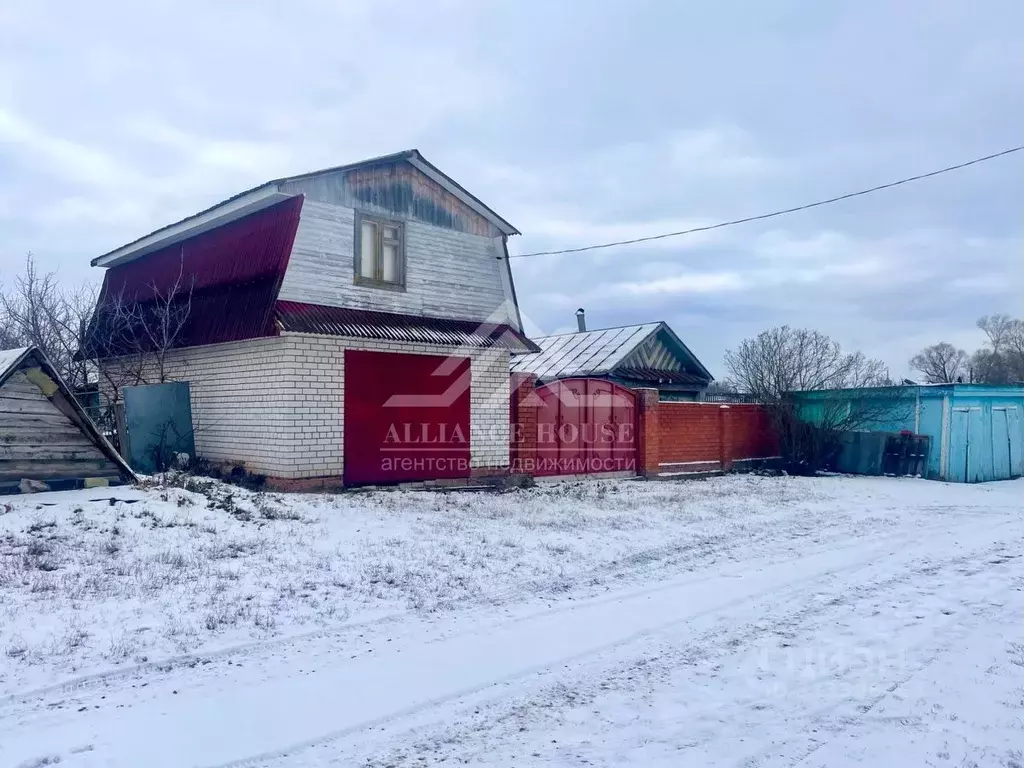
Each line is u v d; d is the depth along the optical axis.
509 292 15.77
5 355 10.27
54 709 4.69
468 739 4.53
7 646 5.48
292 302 12.17
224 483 12.35
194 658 5.63
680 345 26.50
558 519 11.80
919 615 7.29
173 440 13.38
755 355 22.62
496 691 5.29
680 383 25.88
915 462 20.39
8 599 6.38
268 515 10.17
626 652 6.16
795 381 21.59
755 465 21.20
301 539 9.14
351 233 13.22
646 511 13.07
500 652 6.08
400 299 13.88
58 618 6.08
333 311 12.62
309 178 12.57
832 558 10.00
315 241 12.66
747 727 4.72
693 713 4.95
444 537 9.94
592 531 11.10
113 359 15.72
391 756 4.29
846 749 4.41
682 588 8.31
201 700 4.94
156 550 8.16
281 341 12.21
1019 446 22.02
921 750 4.40
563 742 4.50
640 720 4.83
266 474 12.45
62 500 9.41
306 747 4.37
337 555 8.64
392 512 11.32
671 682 5.51
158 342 14.02
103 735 4.39
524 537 10.33
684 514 12.98
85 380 15.87
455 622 6.83
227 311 12.89
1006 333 67.06
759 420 21.66
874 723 4.79
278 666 5.59
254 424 12.76
